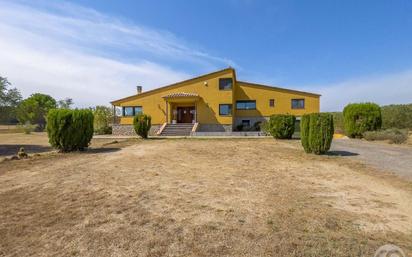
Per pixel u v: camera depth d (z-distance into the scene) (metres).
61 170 7.67
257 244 3.17
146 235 3.44
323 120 10.50
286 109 28.66
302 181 6.30
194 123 26.64
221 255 2.93
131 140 18.14
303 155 10.43
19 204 4.70
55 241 3.31
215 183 6.09
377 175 6.92
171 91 28.38
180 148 12.74
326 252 2.98
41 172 7.46
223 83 27.45
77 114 12.12
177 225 3.74
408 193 5.30
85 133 12.35
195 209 4.38
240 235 3.41
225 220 3.91
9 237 3.44
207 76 27.67
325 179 6.51
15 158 10.01
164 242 3.25
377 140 16.11
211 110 27.47
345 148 12.52
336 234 3.45
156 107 28.58
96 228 3.67
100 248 3.12
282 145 14.09
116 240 3.31
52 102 62.75
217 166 8.20
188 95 26.42
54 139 11.71
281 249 3.05
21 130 36.19
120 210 4.34
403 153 10.78
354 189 5.61
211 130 27.34
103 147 13.74
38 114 47.69
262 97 29.06
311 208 4.43
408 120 19.77
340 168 7.88
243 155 10.44
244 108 29.39
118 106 29.36
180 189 5.58
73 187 5.77
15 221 3.95
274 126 18.34
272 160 9.30
